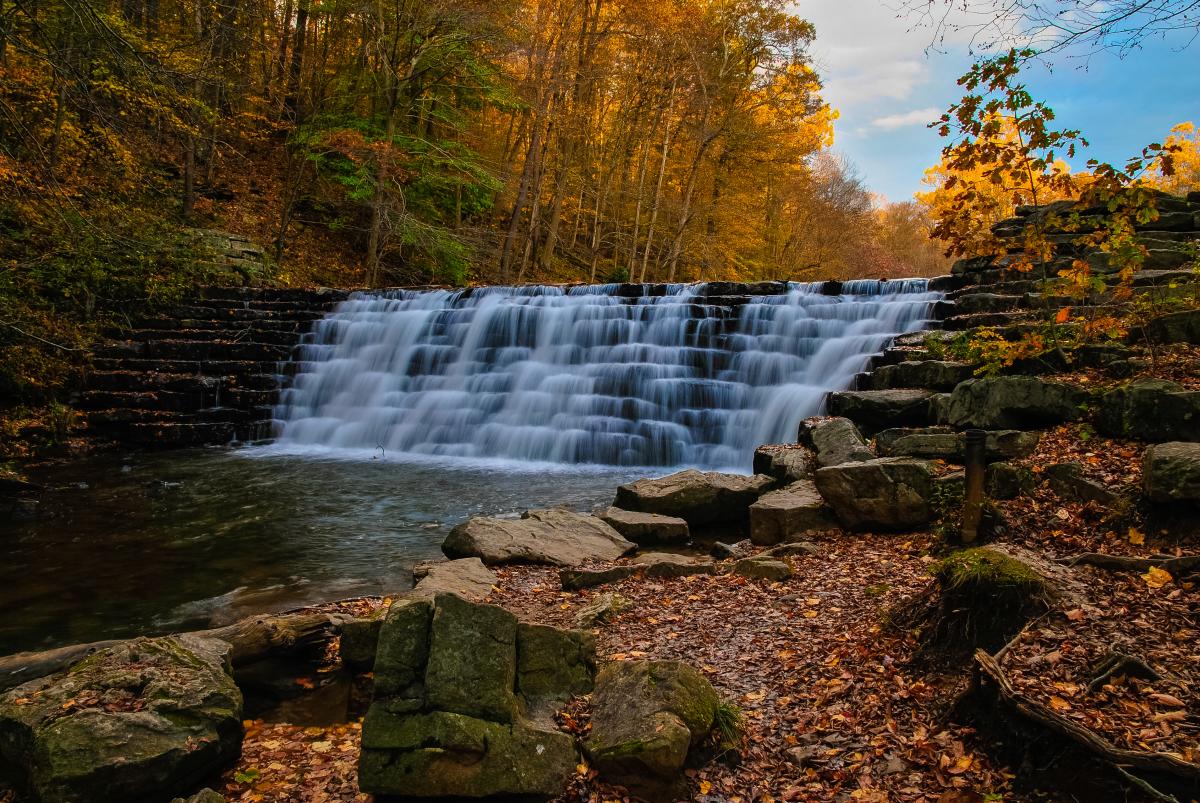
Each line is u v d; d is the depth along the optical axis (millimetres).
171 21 16016
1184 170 28469
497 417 15523
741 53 33094
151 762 3404
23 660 4770
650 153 38062
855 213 53281
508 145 33812
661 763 3275
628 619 5512
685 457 13688
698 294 17719
